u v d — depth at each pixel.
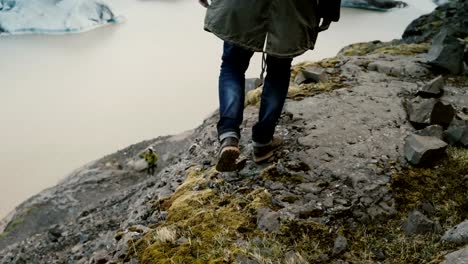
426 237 3.29
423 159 4.07
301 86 5.91
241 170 4.16
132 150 36.19
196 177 4.35
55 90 157.88
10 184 75.44
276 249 3.13
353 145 4.39
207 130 5.48
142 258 3.25
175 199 4.04
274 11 3.24
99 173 30.34
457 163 4.14
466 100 5.40
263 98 3.88
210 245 3.23
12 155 91.88
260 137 4.02
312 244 3.25
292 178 3.96
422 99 5.29
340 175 3.96
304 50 3.42
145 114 125.81
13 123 118.50
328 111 5.08
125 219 5.33
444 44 6.35
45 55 198.50
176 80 174.12
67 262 4.80
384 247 3.27
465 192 3.81
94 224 6.62
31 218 25.27
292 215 3.50
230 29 3.28
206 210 3.63
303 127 4.75
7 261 7.56
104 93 154.25
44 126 116.25
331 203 3.64
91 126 115.50
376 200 3.69
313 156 4.23
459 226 3.21
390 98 5.41
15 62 186.62
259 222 3.43
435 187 3.87
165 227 3.48
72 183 29.66
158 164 32.19
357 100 5.34
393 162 4.14
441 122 4.68
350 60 6.77
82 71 184.25
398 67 6.32
